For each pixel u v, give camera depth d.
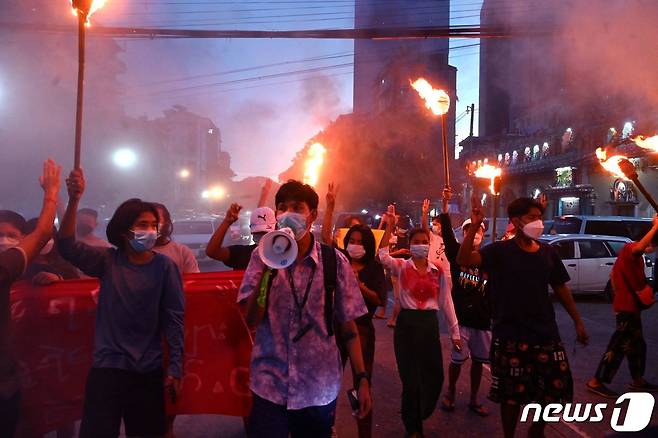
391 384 5.93
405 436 4.50
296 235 2.58
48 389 3.60
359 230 4.27
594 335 8.81
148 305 3.05
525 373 3.67
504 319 3.74
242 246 4.13
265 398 2.59
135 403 2.99
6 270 2.72
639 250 5.44
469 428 4.71
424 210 6.00
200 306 3.94
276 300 2.63
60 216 4.08
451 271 5.06
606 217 16.58
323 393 2.62
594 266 12.37
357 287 2.80
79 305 3.68
